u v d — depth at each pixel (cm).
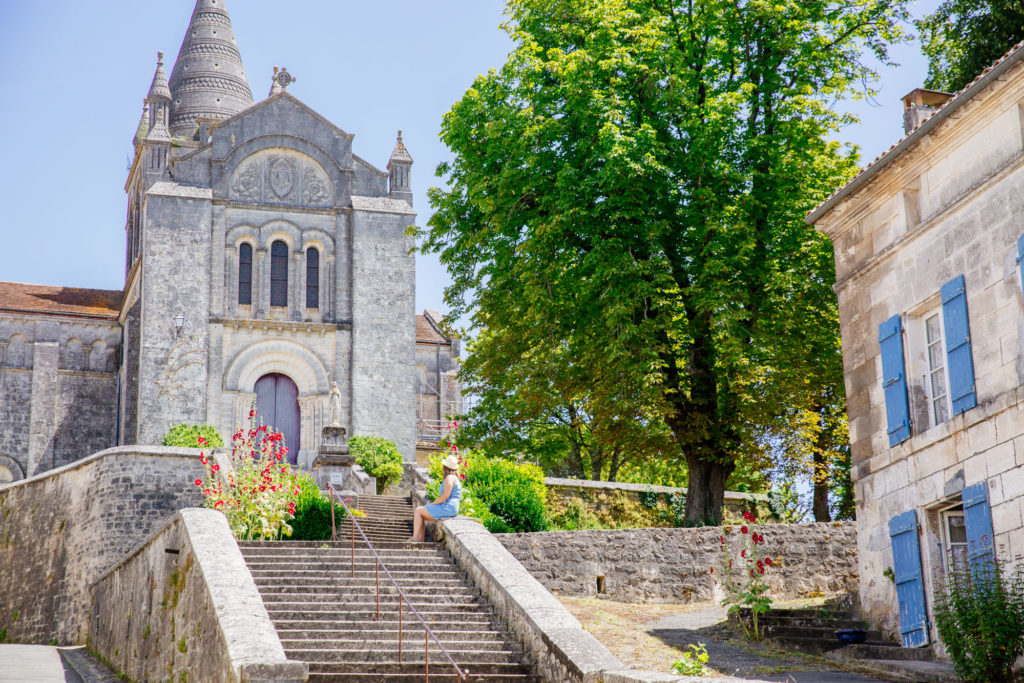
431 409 5753
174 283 4566
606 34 2572
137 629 1845
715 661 1544
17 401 5047
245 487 2041
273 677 1141
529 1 2769
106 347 5234
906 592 1652
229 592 1370
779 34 2622
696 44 2659
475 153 2711
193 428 4244
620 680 1169
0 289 5372
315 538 2394
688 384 2692
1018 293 1480
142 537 2870
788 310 2511
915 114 1873
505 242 2711
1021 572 1391
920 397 1700
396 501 3066
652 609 1989
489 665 1370
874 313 1814
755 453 2666
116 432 5112
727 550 2006
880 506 1758
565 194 2483
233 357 4612
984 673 1300
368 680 1312
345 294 4819
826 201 1889
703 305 2416
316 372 4706
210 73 5969
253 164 4828
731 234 2456
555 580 2084
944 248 1642
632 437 2794
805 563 2053
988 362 1533
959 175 1623
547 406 2858
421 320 6162
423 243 2905
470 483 2734
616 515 3294
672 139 2588
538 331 2616
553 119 2552
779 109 2620
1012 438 1466
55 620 2936
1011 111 1519
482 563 1623
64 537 2994
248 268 4741
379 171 4978
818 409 2952
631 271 2408
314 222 4847
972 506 1527
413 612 1391
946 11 2744
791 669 1501
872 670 1495
